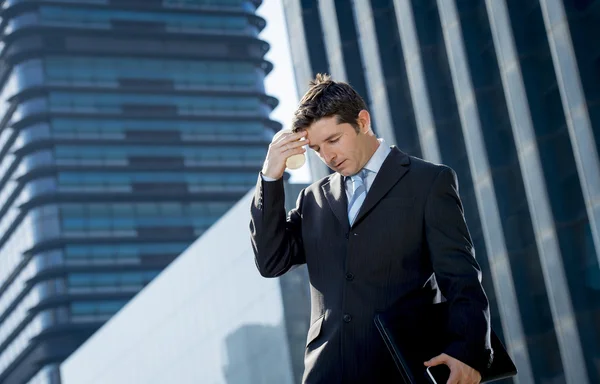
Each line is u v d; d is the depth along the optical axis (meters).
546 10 21.77
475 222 25.84
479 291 3.22
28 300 102.19
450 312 3.21
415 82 27.27
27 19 109.56
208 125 111.62
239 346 34.44
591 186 20.61
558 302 21.97
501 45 23.50
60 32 110.00
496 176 24.25
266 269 3.50
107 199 105.12
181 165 108.81
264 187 3.43
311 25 32.19
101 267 101.75
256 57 115.75
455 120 26.59
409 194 3.31
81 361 51.41
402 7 27.78
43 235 101.94
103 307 100.19
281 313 31.36
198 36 114.19
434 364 3.10
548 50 22.81
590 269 21.61
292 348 30.88
